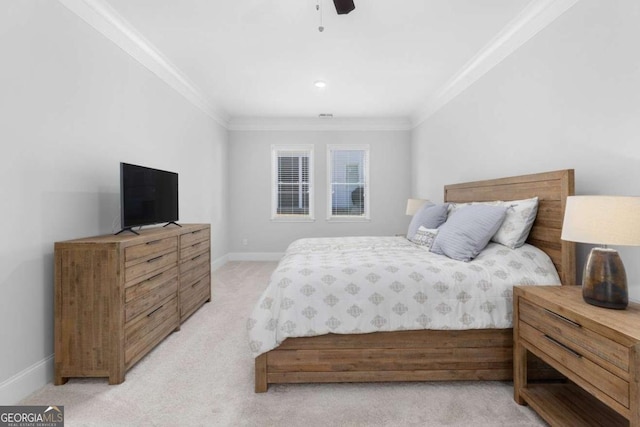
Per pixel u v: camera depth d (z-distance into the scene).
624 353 1.08
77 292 1.81
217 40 2.78
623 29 1.67
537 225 2.13
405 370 1.81
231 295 3.56
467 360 1.82
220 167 5.06
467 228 2.19
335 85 3.86
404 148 5.50
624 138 1.68
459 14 2.38
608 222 1.31
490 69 2.96
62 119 1.99
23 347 1.72
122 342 1.85
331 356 1.80
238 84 3.83
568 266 1.85
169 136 3.44
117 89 2.55
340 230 5.56
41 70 1.83
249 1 2.23
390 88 3.96
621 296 1.32
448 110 3.90
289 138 5.48
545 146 2.26
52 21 1.91
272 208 5.54
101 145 2.37
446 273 1.86
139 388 1.79
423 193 4.82
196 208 4.16
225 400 1.69
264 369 1.77
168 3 2.25
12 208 1.66
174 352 2.22
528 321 1.60
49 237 1.89
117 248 1.82
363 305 1.77
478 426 1.49
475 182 3.01
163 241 2.36
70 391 1.76
